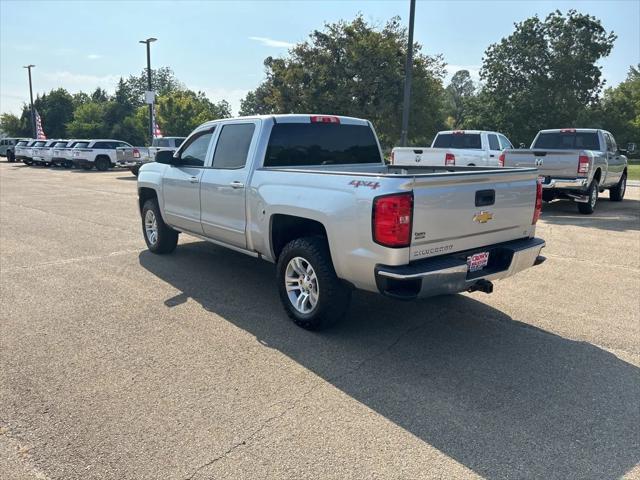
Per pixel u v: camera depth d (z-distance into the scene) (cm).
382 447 291
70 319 484
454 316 503
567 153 1066
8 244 812
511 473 270
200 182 589
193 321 482
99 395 345
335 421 317
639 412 329
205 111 5047
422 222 380
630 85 6931
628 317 500
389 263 376
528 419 320
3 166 3372
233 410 328
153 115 2644
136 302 534
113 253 753
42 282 602
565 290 586
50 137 7619
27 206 1266
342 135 582
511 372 384
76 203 1328
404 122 1694
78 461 277
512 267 445
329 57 3042
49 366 387
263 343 434
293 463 276
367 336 451
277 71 3192
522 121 4441
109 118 7281
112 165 2850
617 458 283
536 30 4481
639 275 646
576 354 416
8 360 396
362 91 3027
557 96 4469
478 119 4616
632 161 5169
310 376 375
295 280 473
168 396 345
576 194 1098
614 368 391
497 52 4591
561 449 290
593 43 4403
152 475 266
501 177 432
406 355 413
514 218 458
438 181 384
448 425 313
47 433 302
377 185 379
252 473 268
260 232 500
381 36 3056
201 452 285
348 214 396
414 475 268
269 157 521
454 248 411
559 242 839
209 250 775
